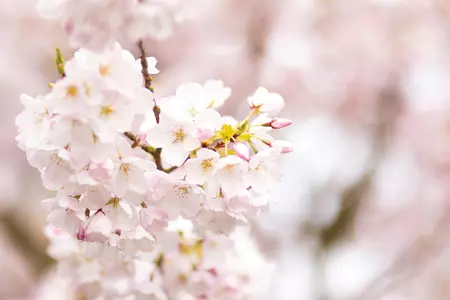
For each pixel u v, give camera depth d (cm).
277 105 104
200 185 102
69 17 97
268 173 101
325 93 241
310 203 230
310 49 238
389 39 238
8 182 233
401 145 258
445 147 259
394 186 260
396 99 247
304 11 236
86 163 98
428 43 239
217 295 113
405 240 279
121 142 99
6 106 237
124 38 98
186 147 101
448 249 276
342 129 249
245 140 102
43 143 98
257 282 116
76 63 97
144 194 100
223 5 230
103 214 100
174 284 111
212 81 104
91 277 113
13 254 241
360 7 236
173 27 100
